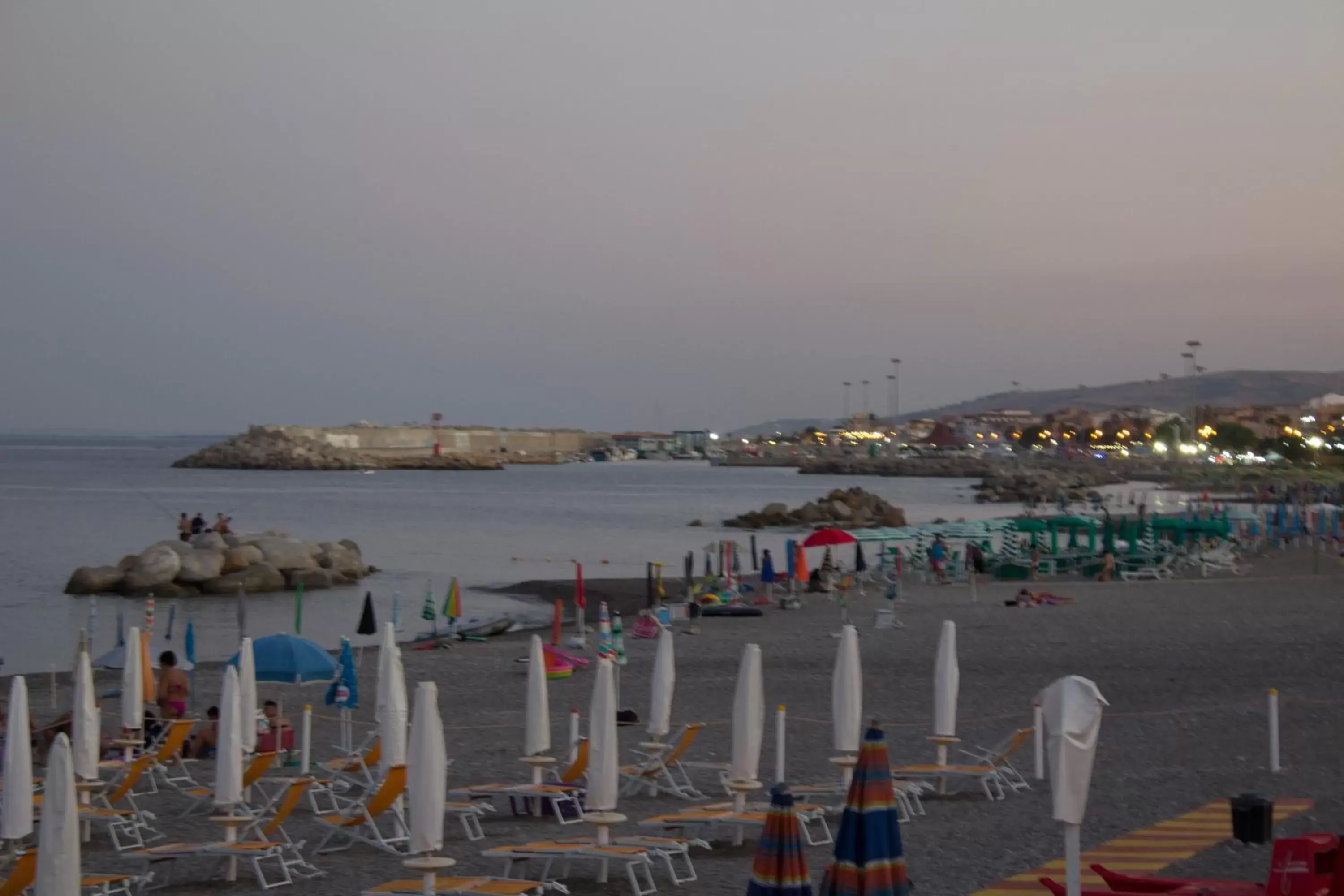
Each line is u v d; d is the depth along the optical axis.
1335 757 17.14
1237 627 30.55
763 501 124.31
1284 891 9.35
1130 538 50.66
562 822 14.48
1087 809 14.48
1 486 137.62
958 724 20.19
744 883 11.95
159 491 132.50
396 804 13.34
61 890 8.66
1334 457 151.38
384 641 13.78
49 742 17.83
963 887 11.27
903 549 55.75
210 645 34.56
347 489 147.25
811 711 21.50
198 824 14.83
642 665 27.44
